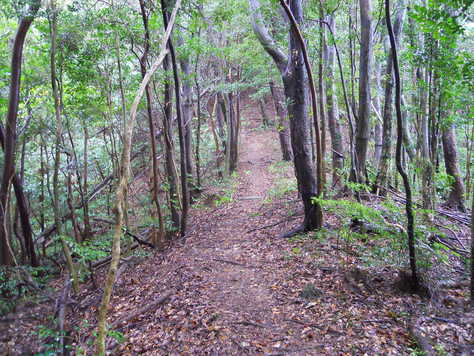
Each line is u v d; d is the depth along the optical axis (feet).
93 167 45.55
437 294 16.30
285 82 27.66
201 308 18.70
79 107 31.37
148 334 17.20
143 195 42.65
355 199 28.96
